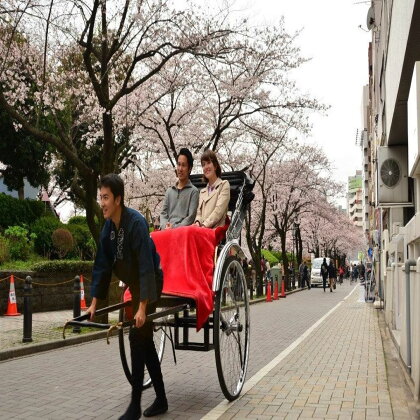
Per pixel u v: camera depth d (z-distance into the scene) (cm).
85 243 2253
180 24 1347
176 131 2034
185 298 478
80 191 1212
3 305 1351
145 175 2116
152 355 476
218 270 504
